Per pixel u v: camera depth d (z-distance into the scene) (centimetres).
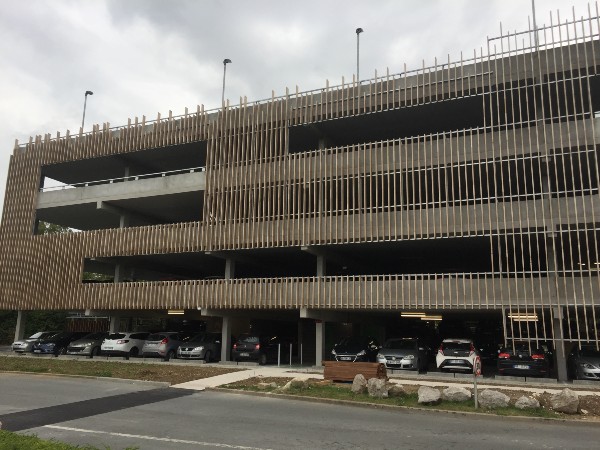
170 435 941
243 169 2695
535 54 2195
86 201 3166
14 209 3369
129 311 3241
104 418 1105
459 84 2312
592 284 1895
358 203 2397
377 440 924
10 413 1155
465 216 2153
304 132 2786
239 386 1573
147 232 2881
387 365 1981
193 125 2908
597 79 2133
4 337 3959
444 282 2125
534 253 2455
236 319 3094
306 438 930
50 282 3114
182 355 2428
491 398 1238
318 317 2397
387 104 2458
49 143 3397
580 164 2000
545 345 2181
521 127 2139
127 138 3130
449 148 2256
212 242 2673
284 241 2498
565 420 1116
